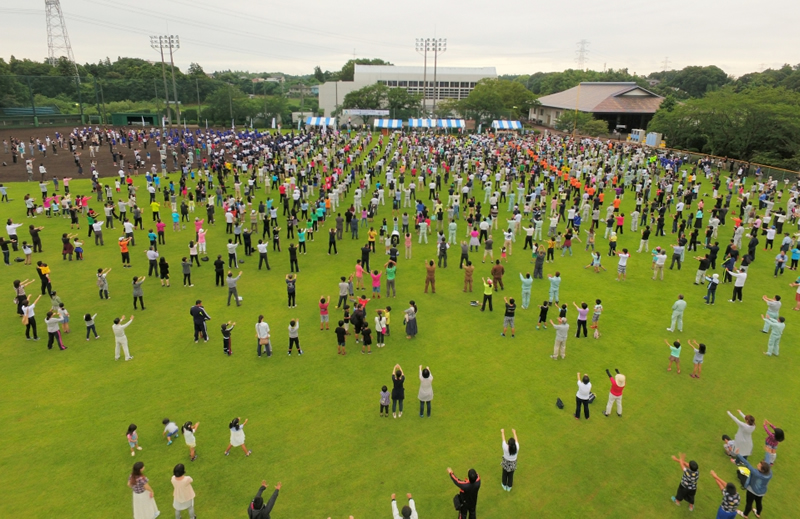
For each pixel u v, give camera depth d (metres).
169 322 21.44
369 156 60.97
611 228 33.78
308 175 48.09
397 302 23.72
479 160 57.00
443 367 18.20
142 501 11.08
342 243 32.91
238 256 30.05
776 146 62.59
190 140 72.38
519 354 19.17
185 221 37.31
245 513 11.89
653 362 18.77
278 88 187.00
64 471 13.09
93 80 110.44
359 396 16.44
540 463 13.61
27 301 20.47
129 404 15.86
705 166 56.97
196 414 15.43
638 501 12.42
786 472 13.44
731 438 14.75
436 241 33.34
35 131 84.19
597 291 25.30
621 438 14.65
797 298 23.50
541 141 75.56
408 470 13.29
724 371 18.22
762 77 127.12
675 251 28.39
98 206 40.53
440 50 87.69
